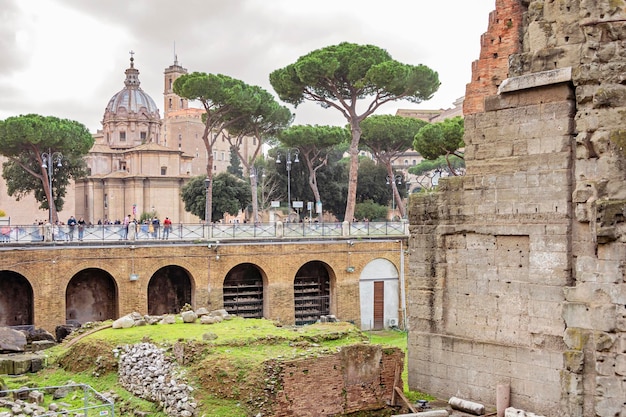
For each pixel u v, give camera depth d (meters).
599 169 19.73
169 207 107.62
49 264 42.38
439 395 23.89
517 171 21.72
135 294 45.31
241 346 25.89
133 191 106.19
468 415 22.09
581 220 19.88
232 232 50.03
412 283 24.91
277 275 49.75
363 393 24.00
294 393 22.67
